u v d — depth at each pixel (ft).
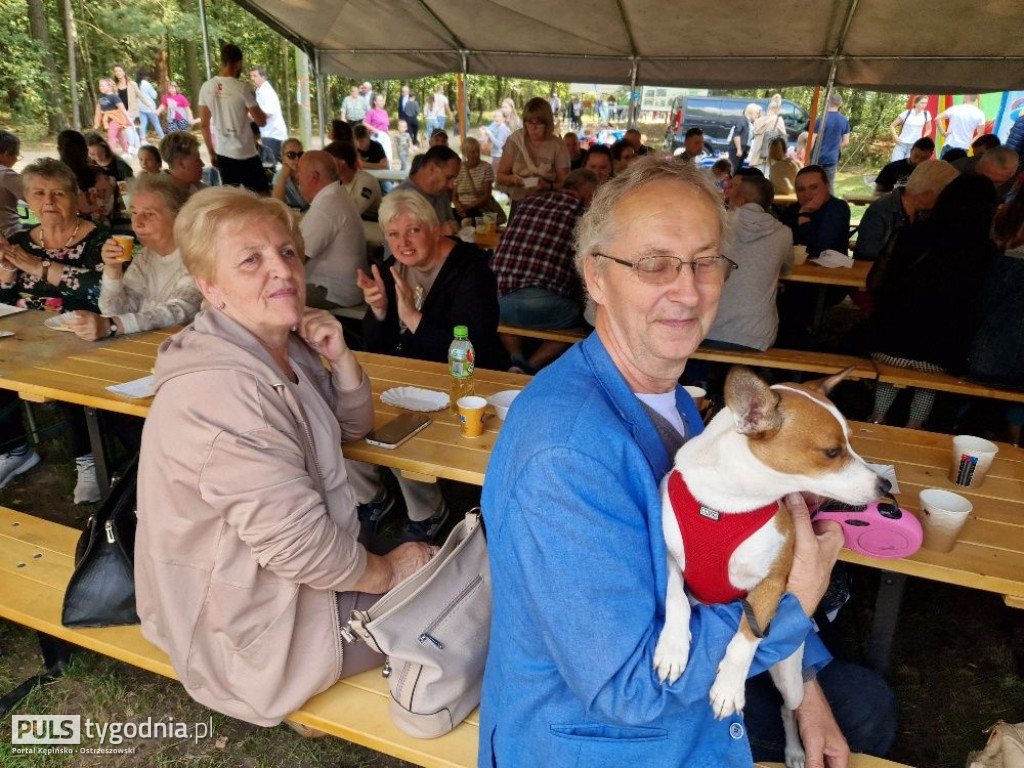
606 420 4.01
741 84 29.09
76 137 22.22
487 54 31.76
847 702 5.86
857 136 65.10
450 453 7.38
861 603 9.77
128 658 6.66
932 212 12.67
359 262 16.08
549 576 3.80
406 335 11.84
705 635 3.96
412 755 5.65
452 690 5.66
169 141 19.98
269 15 30.66
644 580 3.93
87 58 66.90
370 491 10.64
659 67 29.76
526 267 15.14
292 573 5.57
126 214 24.72
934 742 7.75
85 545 7.08
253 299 5.99
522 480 3.88
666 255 4.06
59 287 12.27
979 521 6.31
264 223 6.03
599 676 3.78
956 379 12.68
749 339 13.76
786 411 4.27
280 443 5.58
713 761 4.36
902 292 12.86
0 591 7.34
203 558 5.68
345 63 33.88
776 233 13.42
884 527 5.59
